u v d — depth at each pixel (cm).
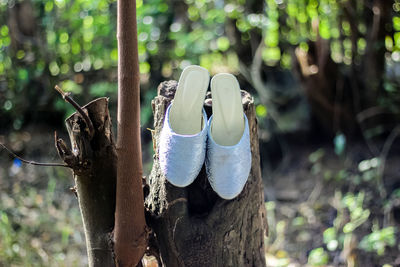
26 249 297
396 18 400
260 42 475
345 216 355
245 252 185
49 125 541
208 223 179
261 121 468
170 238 180
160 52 483
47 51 521
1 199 396
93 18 484
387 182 386
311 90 439
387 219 346
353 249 305
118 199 167
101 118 172
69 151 167
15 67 527
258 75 465
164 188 181
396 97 424
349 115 448
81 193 177
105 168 175
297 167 451
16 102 533
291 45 449
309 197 401
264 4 453
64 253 308
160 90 198
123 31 157
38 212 366
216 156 171
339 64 435
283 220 378
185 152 169
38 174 445
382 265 301
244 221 183
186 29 486
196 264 180
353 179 402
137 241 170
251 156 188
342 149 401
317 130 474
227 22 475
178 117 189
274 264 315
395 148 427
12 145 509
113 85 485
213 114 190
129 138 162
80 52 512
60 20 506
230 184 171
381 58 418
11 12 517
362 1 407
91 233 179
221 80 188
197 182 186
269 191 423
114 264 175
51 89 524
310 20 434
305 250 337
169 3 480
